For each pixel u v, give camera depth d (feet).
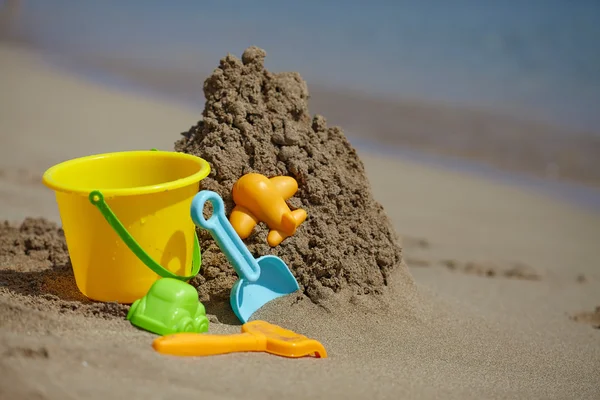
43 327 4.88
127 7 20.34
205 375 4.74
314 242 5.53
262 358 4.99
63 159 9.14
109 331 4.97
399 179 10.30
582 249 8.22
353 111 12.78
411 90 13.79
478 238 8.33
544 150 11.55
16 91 12.79
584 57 14.66
